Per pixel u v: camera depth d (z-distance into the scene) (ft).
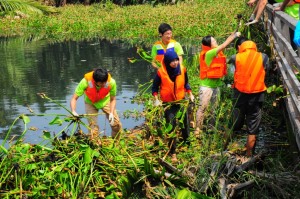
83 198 18.13
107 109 23.93
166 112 22.22
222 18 72.13
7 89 37.37
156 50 26.76
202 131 24.11
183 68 22.12
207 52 23.84
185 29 68.18
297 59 20.20
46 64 47.73
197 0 95.91
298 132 17.78
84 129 27.76
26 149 20.01
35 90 36.94
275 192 18.07
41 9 94.12
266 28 34.81
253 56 20.75
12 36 75.51
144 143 22.67
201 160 20.01
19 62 49.37
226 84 30.50
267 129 25.68
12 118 29.86
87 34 75.72
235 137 23.66
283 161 20.75
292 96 19.77
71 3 115.03
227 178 18.99
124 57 50.67
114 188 18.79
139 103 32.58
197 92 30.94
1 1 91.04
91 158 19.31
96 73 22.52
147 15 82.69
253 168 19.92
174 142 21.62
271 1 34.91
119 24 79.25
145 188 18.42
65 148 20.40
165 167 19.86
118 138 23.16
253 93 20.62
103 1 108.06
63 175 18.78
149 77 40.22
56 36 74.08
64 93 35.76
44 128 27.91
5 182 18.76
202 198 17.46
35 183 18.60
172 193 18.49
